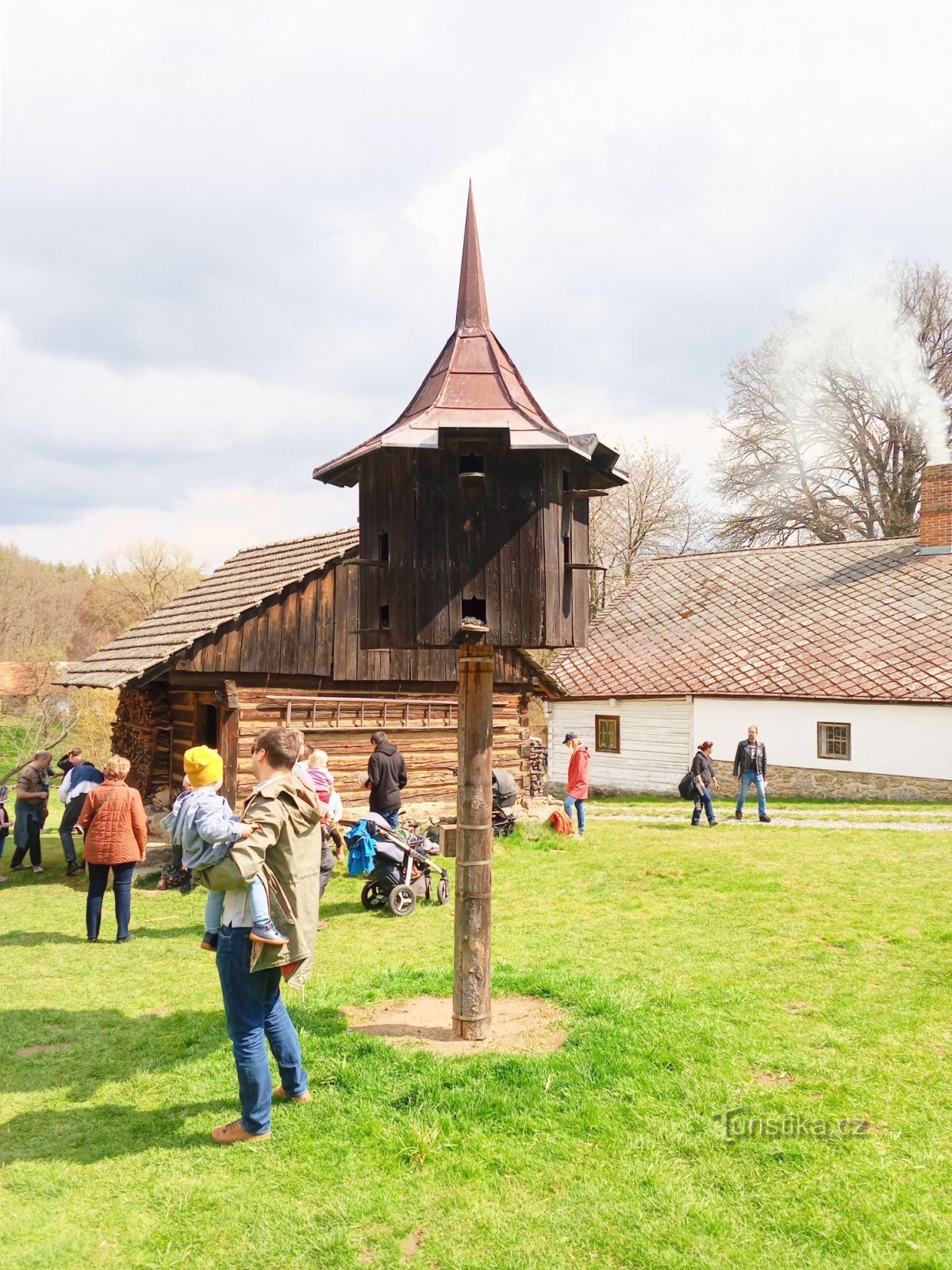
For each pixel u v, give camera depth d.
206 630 12.91
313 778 9.70
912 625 22.08
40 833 13.95
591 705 25.95
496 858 13.08
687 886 10.73
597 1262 3.56
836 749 21.25
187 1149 4.52
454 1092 4.85
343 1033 5.79
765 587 26.67
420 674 15.16
